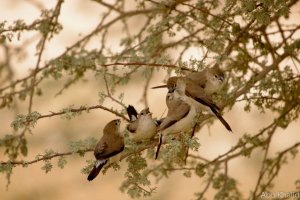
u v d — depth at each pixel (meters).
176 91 11.27
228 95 11.93
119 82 12.83
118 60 13.23
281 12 11.20
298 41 12.44
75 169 22.56
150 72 12.76
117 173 22.09
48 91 23.06
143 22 22.84
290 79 12.27
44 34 13.28
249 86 12.01
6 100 13.59
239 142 12.69
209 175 13.47
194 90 11.17
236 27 11.85
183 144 10.59
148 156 11.23
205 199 13.16
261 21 11.11
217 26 11.99
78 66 13.29
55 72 13.29
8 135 12.80
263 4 11.20
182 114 10.85
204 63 10.78
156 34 12.85
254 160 21.52
